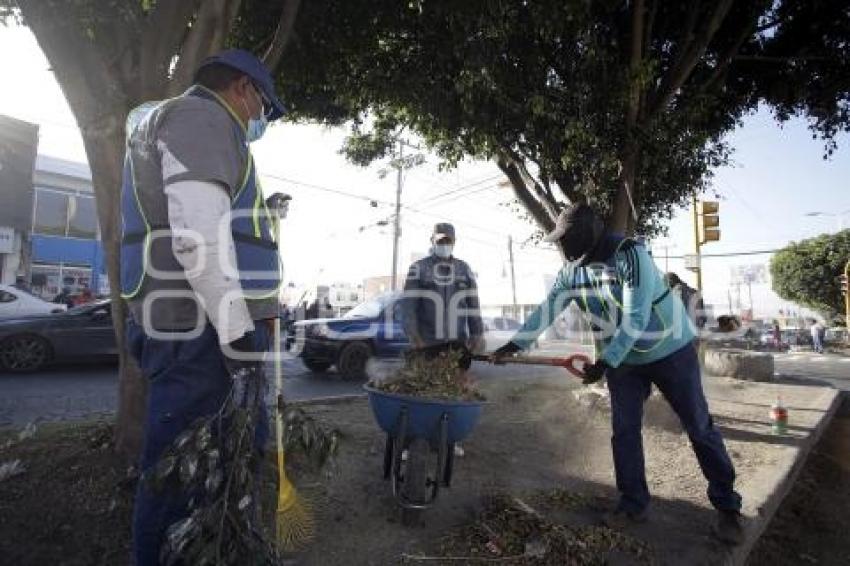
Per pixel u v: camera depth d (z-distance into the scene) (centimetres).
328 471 393
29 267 2231
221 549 195
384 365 1041
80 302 1872
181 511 210
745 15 873
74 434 424
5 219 2128
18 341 1023
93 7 380
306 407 648
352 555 307
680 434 607
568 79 780
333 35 665
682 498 423
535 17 614
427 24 659
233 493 202
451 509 373
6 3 463
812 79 954
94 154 387
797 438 637
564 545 323
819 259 4453
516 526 343
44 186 2545
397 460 354
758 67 968
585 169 772
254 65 242
